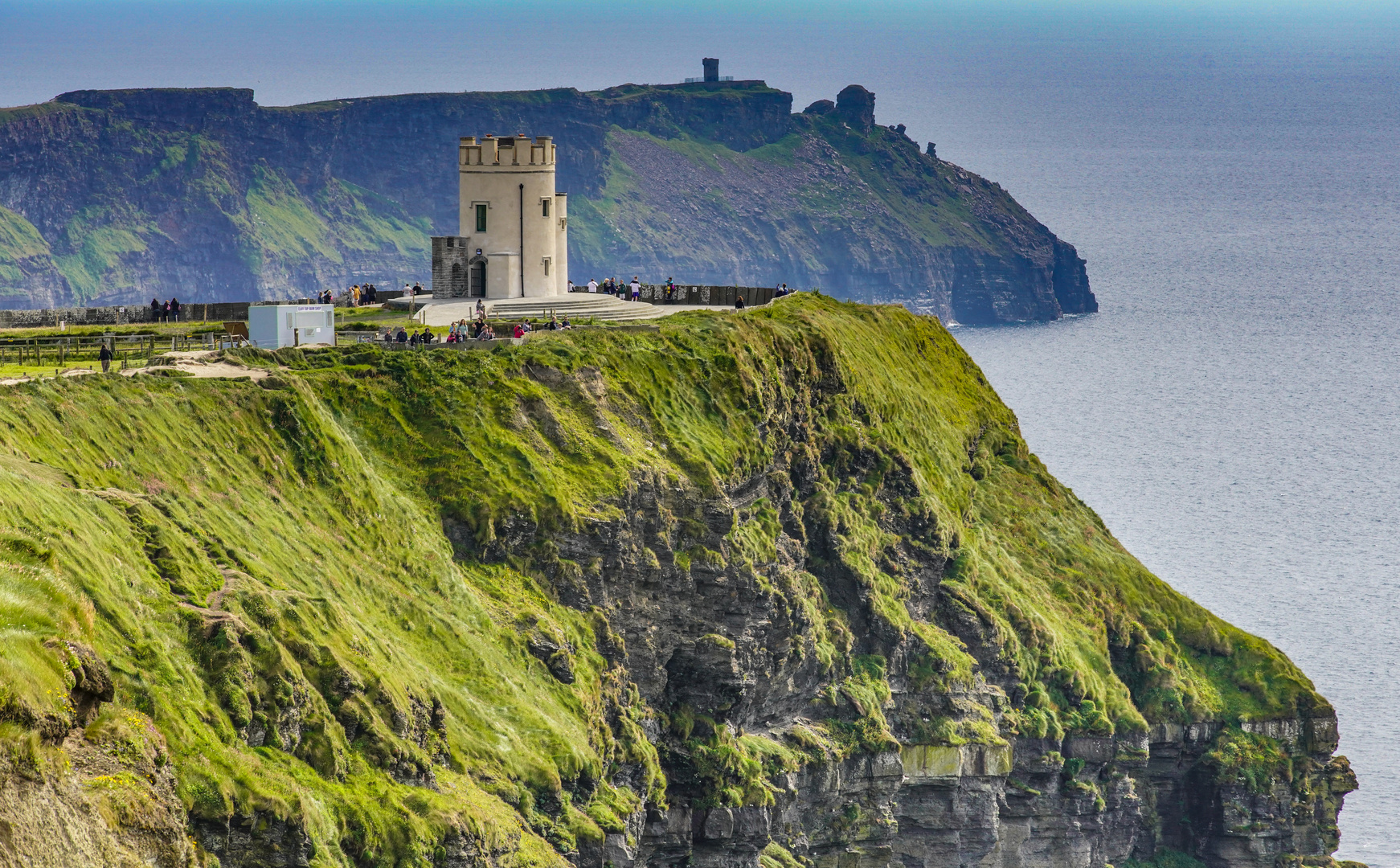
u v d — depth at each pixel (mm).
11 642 171750
